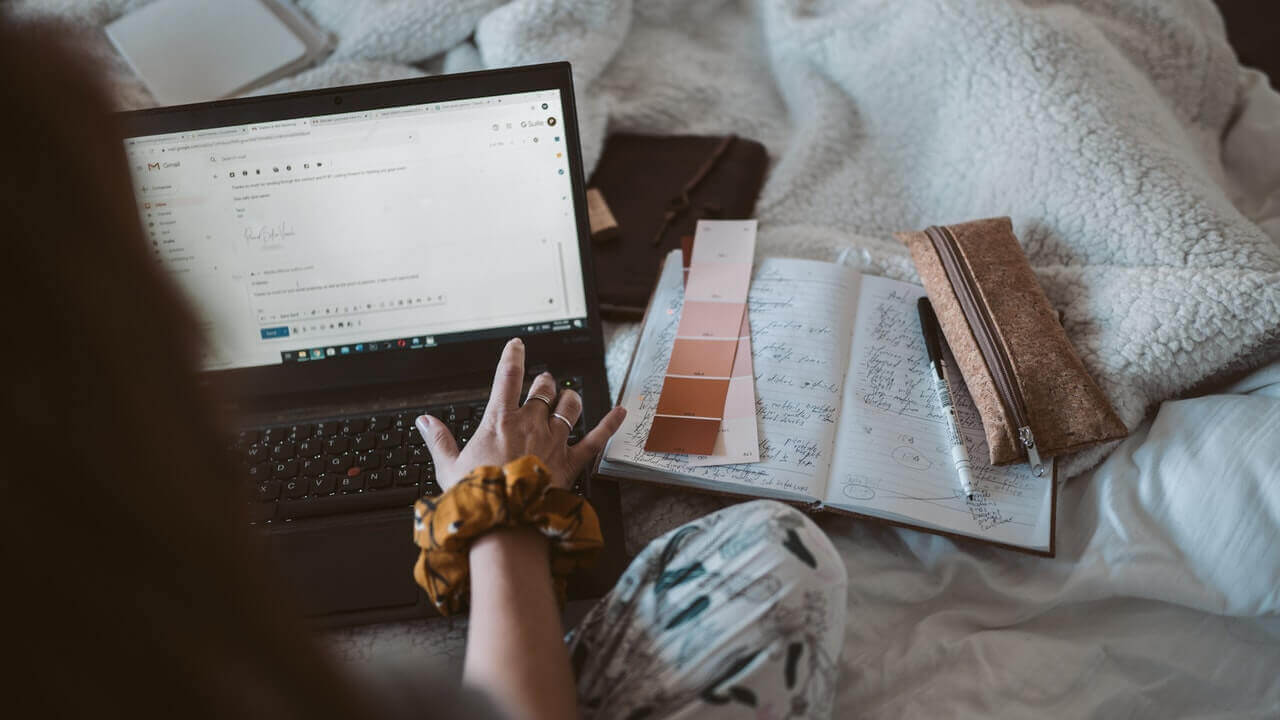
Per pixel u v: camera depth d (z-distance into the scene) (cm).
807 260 80
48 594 22
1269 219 94
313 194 69
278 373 73
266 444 69
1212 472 64
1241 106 103
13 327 22
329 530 65
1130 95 88
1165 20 100
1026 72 87
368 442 69
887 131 97
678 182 98
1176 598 61
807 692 43
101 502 23
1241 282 70
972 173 89
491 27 103
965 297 72
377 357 74
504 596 44
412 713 34
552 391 63
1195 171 83
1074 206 81
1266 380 70
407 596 61
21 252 21
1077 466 69
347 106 68
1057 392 67
